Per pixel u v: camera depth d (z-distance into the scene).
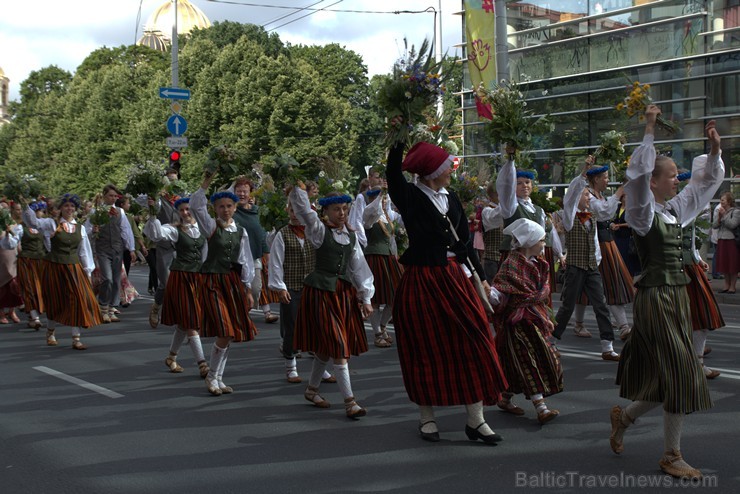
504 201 5.86
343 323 6.13
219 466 4.90
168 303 7.58
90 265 9.68
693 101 17.72
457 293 5.11
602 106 19.39
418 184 5.20
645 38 18.56
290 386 7.22
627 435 5.27
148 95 43.47
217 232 7.00
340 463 4.88
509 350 5.67
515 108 5.79
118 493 4.47
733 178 17.09
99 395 6.97
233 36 47.06
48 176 51.28
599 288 7.91
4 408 6.57
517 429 5.50
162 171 9.08
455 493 4.29
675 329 4.35
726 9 17.16
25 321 12.47
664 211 4.57
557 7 20.48
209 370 6.94
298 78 40.53
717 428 5.34
